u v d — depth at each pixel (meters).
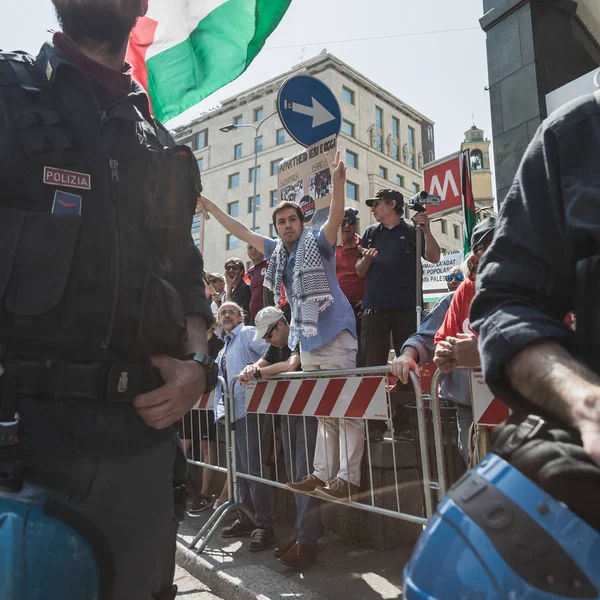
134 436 1.23
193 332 1.44
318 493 3.32
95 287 1.18
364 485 3.79
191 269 1.50
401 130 44.50
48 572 0.98
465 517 0.75
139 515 1.23
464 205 5.36
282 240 3.94
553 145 0.86
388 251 4.59
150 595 1.28
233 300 6.55
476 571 0.70
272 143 41.94
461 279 5.28
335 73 39.25
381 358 4.54
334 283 3.77
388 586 3.12
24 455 1.10
